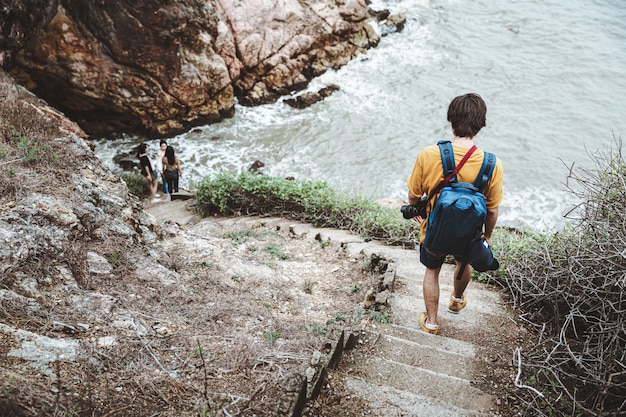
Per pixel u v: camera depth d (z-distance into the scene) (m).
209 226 9.07
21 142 6.41
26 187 5.46
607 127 16.81
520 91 18.50
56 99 16.92
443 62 19.98
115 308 4.27
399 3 22.75
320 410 3.30
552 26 21.45
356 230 8.65
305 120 17.75
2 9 14.01
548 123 17.09
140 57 16.52
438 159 3.86
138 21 16.11
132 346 3.77
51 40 15.92
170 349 3.87
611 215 4.28
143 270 5.26
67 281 4.45
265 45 18.39
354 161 15.98
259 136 17.20
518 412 3.56
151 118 17.23
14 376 2.98
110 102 16.77
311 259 7.10
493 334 4.70
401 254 7.13
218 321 4.52
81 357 3.43
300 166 15.91
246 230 8.51
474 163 3.82
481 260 3.79
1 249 4.33
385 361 3.96
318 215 9.42
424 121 17.44
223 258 6.35
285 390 3.19
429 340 4.49
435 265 4.37
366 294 5.46
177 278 5.37
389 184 15.10
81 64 16.23
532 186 14.89
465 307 5.15
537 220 13.77
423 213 4.18
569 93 18.33
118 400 3.17
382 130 17.14
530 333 4.68
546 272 4.84
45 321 3.81
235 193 10.79
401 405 3.37
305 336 4.34
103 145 17.09
